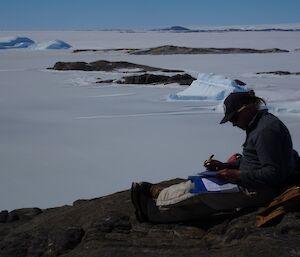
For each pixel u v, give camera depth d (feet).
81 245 12.26
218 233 11.53
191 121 52.75
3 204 27.76
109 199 14.88
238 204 11.43
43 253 12.64
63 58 198.18
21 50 295.28
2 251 13.07
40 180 32.01
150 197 12.60
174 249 11.20
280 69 129.90
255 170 10.75
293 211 10.63
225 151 39.45
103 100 71.92
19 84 95.91
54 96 76.89
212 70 129.39
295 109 55.62
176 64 152.97
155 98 73.36
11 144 42.65
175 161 36.60
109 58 194.59
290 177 11.06
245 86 85.76
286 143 10.56
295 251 9.82
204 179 11.59
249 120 10.87
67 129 49.57
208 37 487.61
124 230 12.51
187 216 12.15
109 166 35.22
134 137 45.16
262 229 10.78
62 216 14.48
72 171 34.01
